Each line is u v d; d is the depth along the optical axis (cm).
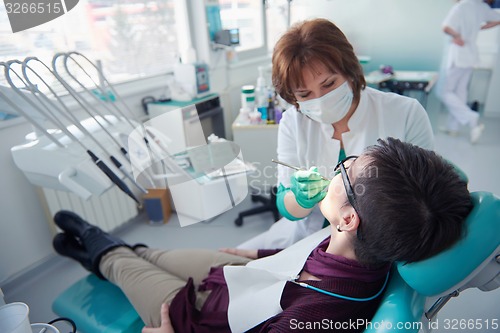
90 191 94
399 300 68
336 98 95
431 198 61
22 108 103
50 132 107
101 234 138
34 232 183
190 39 250
